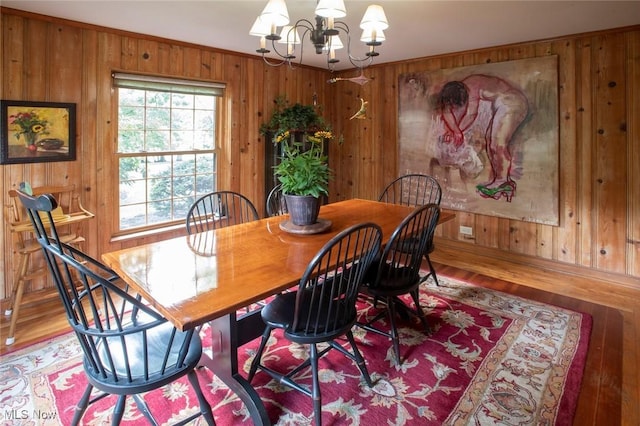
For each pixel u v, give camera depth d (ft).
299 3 8.44
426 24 10.11
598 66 11.04
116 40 10.68
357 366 6.97
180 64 12.06
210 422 5.35
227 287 5.10
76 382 6.68
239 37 11.41
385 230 7.91
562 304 9.84
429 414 5.98
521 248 13.00
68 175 10.20
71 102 10.05
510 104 12.57
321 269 5.60
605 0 8.45
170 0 8.39
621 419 5.91
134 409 6.05
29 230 8.57
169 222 12.61
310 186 7.50
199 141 13.21
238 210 14.25
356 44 12.18
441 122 14.15
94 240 10.82
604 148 11.20
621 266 11.25
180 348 5.20
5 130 9.07
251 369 6.49
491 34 11.09
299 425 5.77
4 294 9.42
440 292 10.52
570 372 7.00
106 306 4.75
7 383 6.63
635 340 8.14
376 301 9.20
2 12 8.82
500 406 6.15
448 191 14.29
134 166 11.70
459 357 7.47
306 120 14.53
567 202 11.97
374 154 16.28
